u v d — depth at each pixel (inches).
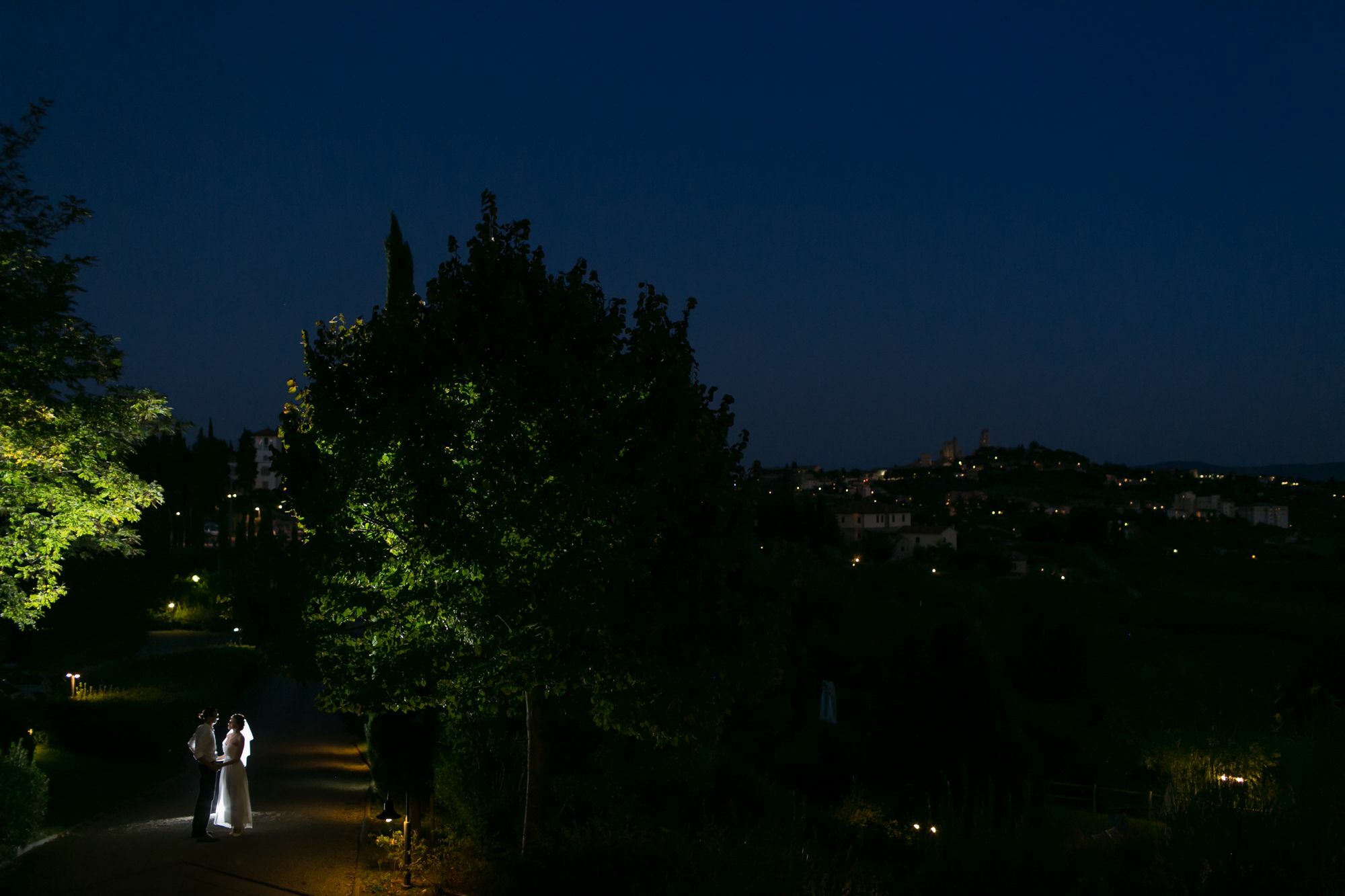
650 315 434.3
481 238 444.5
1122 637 2305.6
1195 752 391.2
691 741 445.7
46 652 1162.6
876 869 287.7
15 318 526.9
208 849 447.5
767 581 429.4
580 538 388.2
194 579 1936.5
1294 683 981.2
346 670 428.1
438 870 411.2
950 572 3718.0
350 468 406.6
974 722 817.5
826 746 900.6
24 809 405.4
